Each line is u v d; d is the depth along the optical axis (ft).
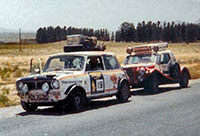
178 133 26.05
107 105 42.22
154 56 57.06
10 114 37.24
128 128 27.96
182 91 55.88
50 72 39.81
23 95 37.78
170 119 31.63
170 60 59.52
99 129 27.78
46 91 36.29
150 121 30.78
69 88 36.81
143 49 58.34
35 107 39.83
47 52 371.35
